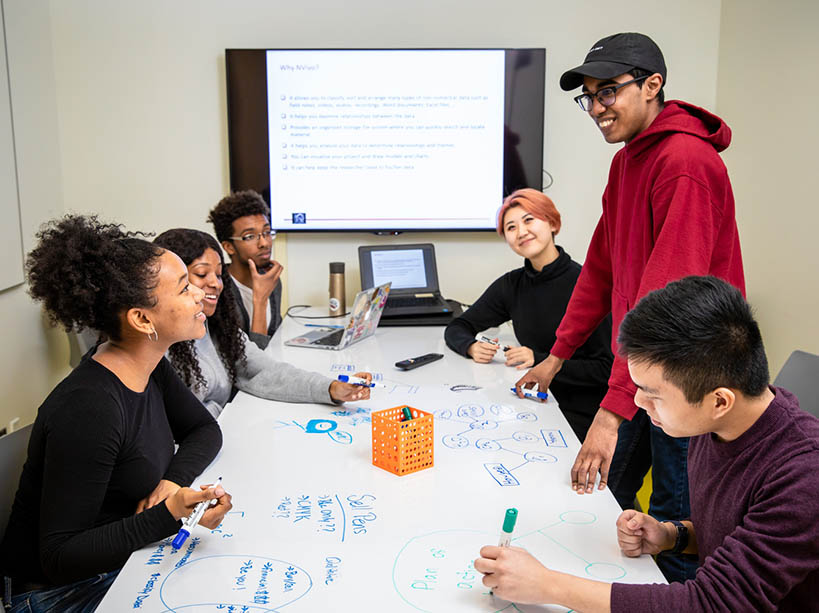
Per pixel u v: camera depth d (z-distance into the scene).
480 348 2.45
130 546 1.23
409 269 3.35
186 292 1.43
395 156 3.47
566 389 2.44
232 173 3.46
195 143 3.49
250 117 3.42
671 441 1.91
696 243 1.64
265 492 1.44
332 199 3.50
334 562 1.18
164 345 1.45
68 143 3.46
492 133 3.45
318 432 1.78
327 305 3.65
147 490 1.45
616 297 1.97
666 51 3.46
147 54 3.42
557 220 2.55
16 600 1.37
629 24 3.44
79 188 3.50
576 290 2.15
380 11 3.42
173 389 1.65
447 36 3.44
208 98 3.46
